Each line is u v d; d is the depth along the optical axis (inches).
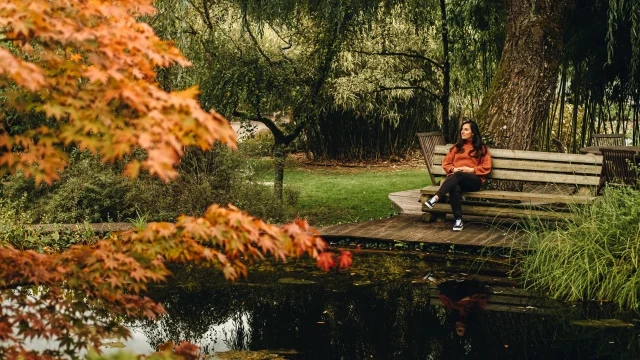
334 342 201.2
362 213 458.6
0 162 121.9
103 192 372.2
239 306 239.5
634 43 397.1
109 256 127.4
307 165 738.8
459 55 517.7
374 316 229.3
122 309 137.2
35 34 104.5
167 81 392.2
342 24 424.8
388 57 675.4
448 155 360.5
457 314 232.2
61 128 111.9
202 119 99.9
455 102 711.1
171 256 129.6
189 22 416.2
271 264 305.0
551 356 191.5
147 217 370.3
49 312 133.2
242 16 418.9
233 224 118.9
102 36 105.5
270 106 443.8
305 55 444.1
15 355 124.7
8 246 136.5
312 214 447.8
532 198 340.8
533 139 387.2
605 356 192.2
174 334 206.7
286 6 417.1
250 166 407.5
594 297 255.4
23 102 120.4
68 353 134.3
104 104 107.9
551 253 272.5
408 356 189.9
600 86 501.0
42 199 374.9
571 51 473.1
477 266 300.5
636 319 228.7
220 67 413.7
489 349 197.6
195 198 377.7
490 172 360.2
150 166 93.4
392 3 449.7
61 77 116.2
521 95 381.7
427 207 364.2
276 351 192.2
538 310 237.9
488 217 355.9
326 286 267.1
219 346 195.2
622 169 346.3
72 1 107.9
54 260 132.6
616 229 265.0
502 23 498.0
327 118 732.7
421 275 283.9
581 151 440.1
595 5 427.8
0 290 133.8
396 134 752.3
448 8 495.5
